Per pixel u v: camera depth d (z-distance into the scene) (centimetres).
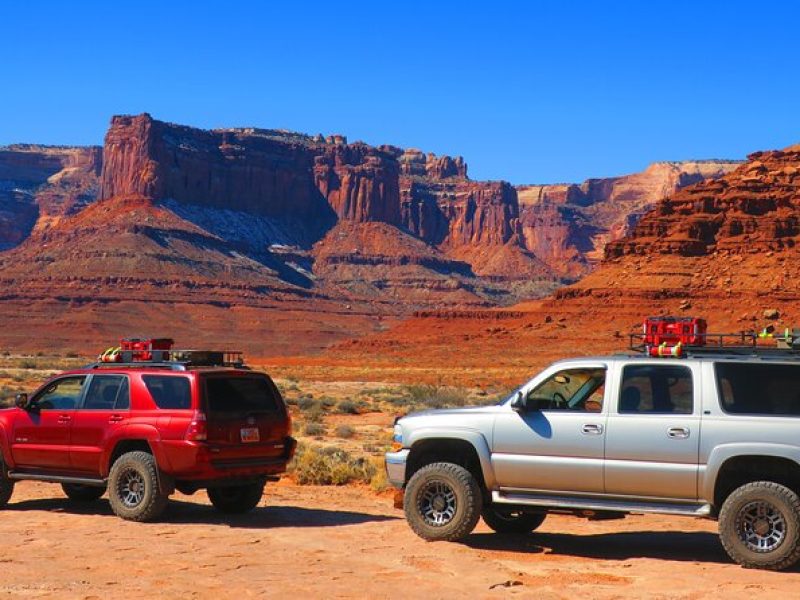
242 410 1325
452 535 1124
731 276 10881
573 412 1086
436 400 4841
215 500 1409
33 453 1393
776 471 1016
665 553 1095
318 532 1211
